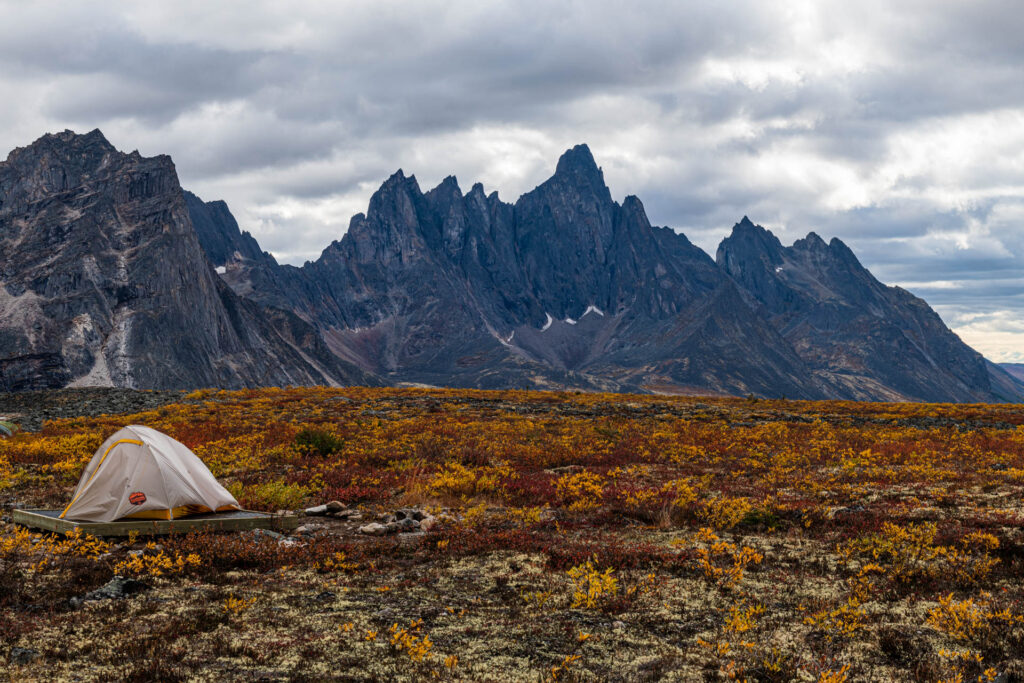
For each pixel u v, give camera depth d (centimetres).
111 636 870
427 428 3778
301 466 2498
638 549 1353
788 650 878
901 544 1341
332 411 5191
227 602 1002
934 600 1062
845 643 896
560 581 1152
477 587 1124
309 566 1247
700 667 820
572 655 840
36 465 2442
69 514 1472
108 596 1029
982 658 838
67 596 1028
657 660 838
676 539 1476
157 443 1540
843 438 3591
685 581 1164
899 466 2550
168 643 852
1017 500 1820
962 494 1933
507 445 3066
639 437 3562
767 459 2805
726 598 1077
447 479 2006
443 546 1370
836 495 1992
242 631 906
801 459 2723
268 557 1278
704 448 3123
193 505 1517
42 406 5778
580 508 1792
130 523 1424
